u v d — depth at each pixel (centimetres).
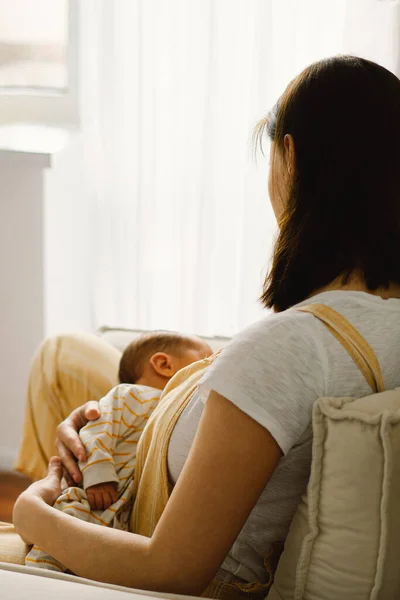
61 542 95
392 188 88
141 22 222
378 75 89
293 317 85
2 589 77
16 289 248
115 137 233
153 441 105
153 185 234
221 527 82
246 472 81
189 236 237
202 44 222
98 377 161
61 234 250
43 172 236
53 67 259
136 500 112
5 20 257
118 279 243
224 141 227
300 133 89
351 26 208
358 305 88
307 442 88
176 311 245
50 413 162
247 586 97
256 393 81
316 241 89
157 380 152
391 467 78
